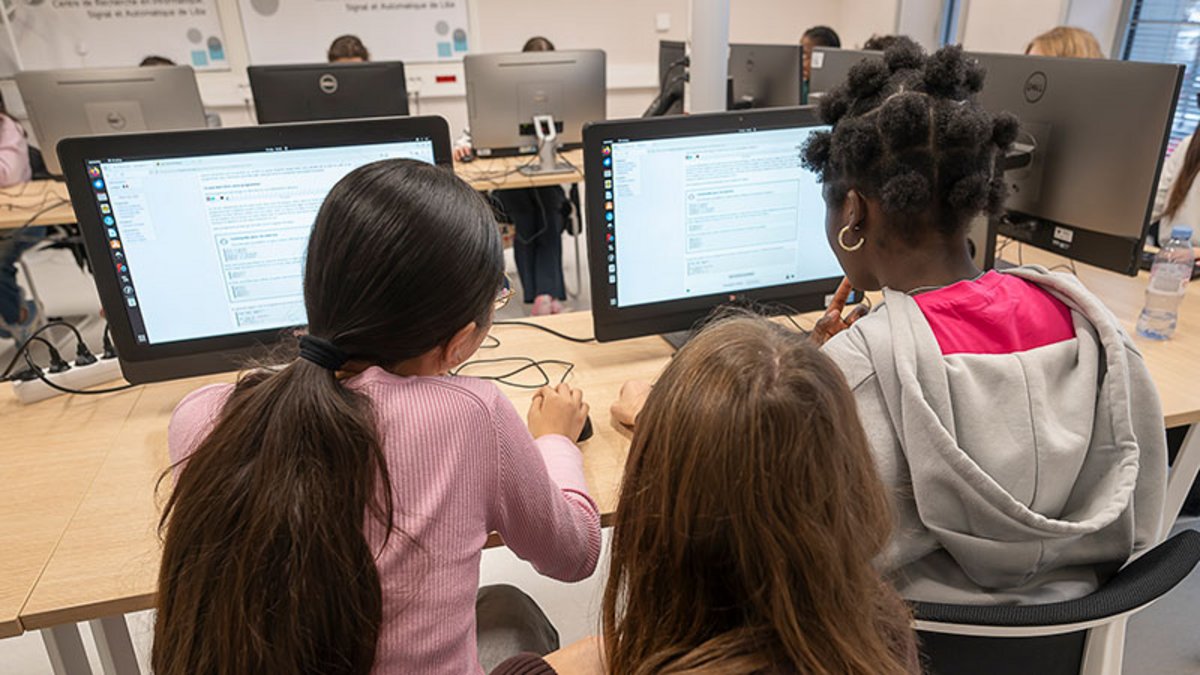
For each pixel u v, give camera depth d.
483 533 0.78
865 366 0.83
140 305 1.25
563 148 3.28
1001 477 0.79
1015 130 0.87
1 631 0.87
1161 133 1.40
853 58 2.34
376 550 0.68
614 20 5.38
